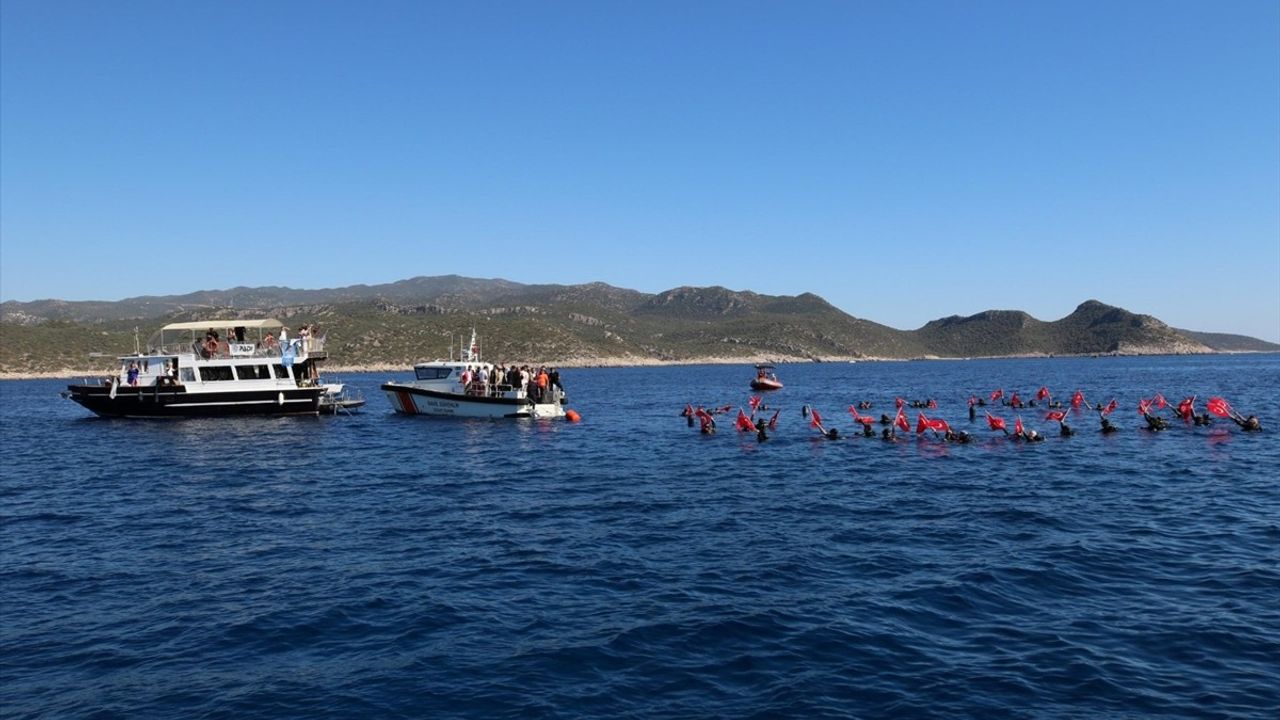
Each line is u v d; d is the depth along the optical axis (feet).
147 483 92.53
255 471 101.50
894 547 57.72
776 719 31.42
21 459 116.88
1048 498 76.02
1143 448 112.68
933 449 115.34
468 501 79.05
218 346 180.75
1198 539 58.65
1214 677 34.60
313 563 55.16
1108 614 42.68
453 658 37.99
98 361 568.82
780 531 63.72
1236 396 240.94
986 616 42.68
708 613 43.68
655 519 69.26
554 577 51.13
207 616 44.19
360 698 33.88
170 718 32.32
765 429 140.05
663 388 375.25
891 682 34.71
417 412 177.88
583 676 35.76
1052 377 444.14
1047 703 32.50
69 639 40.98
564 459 111.86
